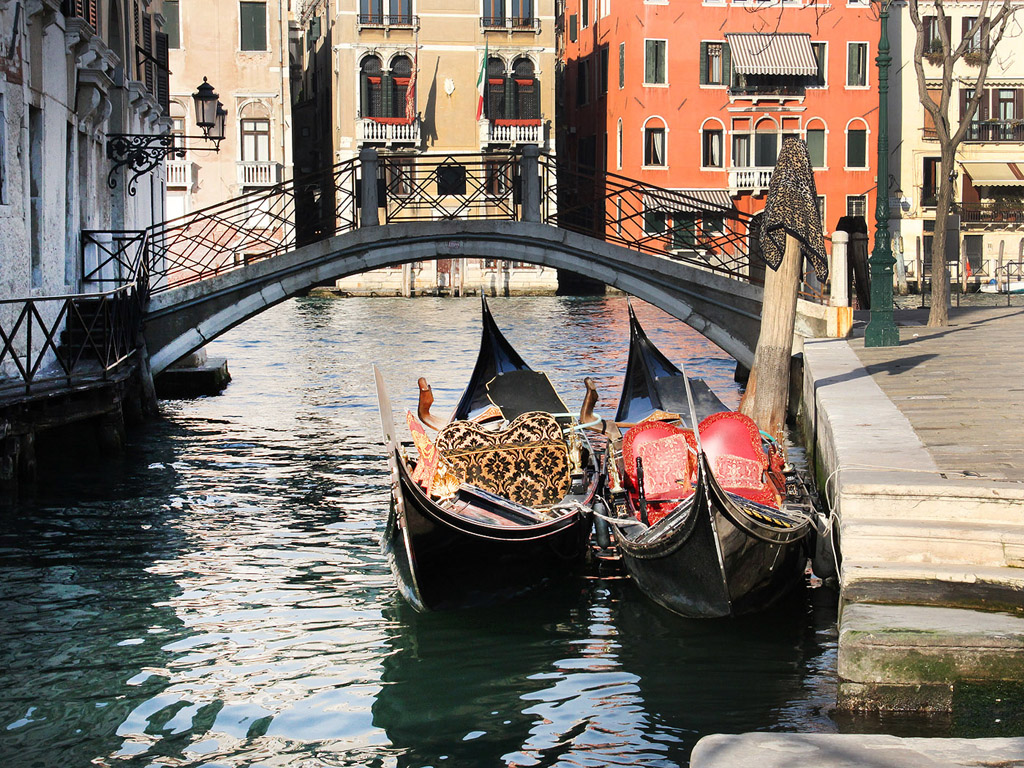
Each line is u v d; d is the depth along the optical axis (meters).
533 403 12.13
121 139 18.38
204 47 41.69
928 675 5.95
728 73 42.62
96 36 16.20
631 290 17.30
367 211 17.19
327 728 6.36
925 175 42.66
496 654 7.46
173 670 7.16
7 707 6.58
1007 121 42.28
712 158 42.94
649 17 42.09
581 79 49.00
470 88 43.53
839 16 42.28
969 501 7.11
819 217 11.59
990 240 42.69
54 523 10.52
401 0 42.97
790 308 11.80
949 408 10.20
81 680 6.98
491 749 6.11
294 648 7.55
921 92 17.80
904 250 42.28
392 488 8.38
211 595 8.59
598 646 7.59
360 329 32.12
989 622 6.07
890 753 4.33
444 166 17.41
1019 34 41.69
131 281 15.00
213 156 41.66
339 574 9.12
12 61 13.20
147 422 16.33
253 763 5.95
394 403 18.39
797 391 16.28
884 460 8.01
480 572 8.32
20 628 7.83
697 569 7.77
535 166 17.36
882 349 14.81
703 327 17.30
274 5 41.84
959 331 17.17
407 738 6.24
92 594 8.56
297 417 16.98
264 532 10.31
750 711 6.45
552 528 8.80
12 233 13.30
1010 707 5.89
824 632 7.74
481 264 46.75
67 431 15.25
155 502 11.37
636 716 6.46
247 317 16.84
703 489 7.41
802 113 42.56
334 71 44.22
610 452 10.41
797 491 9.34
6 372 13.14
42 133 14.51
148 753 6.04
